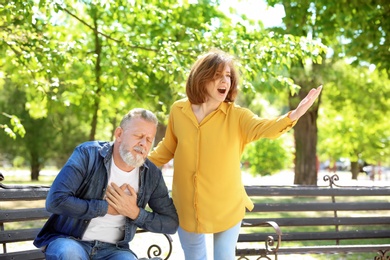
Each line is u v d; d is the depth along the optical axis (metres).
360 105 19.84
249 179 27.53
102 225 3.96
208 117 4.18
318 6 12.48
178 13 12.59
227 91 4.12
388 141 30.77
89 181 3.88
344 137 29.91
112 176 3.94
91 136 13.10
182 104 4.30
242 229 10.46
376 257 6.23
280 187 6.17
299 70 15.34
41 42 10.29
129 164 3.86
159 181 4.10
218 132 4.17
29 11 8.69
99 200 3.86
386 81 19.34
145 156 3.91
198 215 4.20
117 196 3.89
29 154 24.94
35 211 4.78
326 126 30.06
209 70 4.06
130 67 10.65
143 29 12.54
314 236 6.27
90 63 10.45
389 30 12.05
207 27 10.59
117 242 4.00
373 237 6.47
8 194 4.56
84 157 3.89
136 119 3.90
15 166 29.67
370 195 6.49
